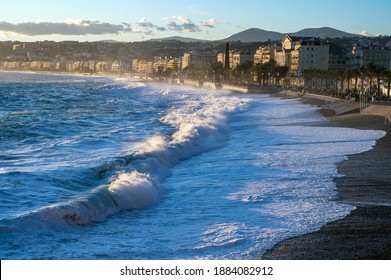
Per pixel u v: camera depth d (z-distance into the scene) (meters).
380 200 31.05
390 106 90.12
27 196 31.33
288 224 26.27
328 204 30.12
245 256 21.89
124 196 30.08
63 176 36.88
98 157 45.44
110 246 22.95
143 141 57.59
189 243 23.50
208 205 30.34
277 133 68.06
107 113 104.00
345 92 151.12
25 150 50.62
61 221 25.67
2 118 88.38
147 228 25.94
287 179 37.22
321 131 69.81
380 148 52.72
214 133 63.22
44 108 115.56
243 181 36.62
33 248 22.23
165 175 39.94
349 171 40.16
